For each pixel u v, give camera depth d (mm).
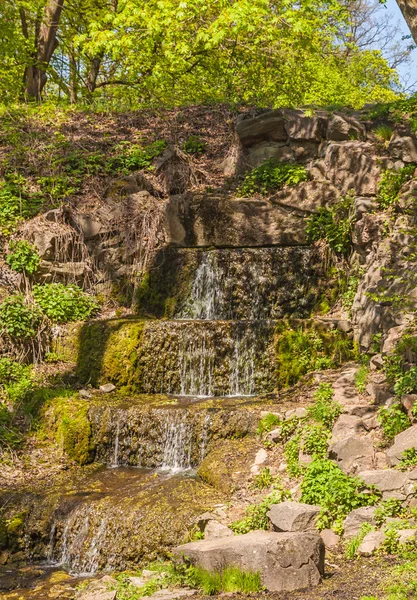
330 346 11891
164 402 11461
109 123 18500
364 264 12531
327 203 14203
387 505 7582
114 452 10953
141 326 12773
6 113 18750
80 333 13227
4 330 12859
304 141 15547
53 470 10555
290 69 19047
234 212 14656
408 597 5781
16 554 9164
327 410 9586
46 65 20672
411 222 11883
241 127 16172
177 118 18297
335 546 7422
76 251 14781
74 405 11500
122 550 8461
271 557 6582
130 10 14742
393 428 8805
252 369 11992
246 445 9875
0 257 14250
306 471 8617
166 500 8914
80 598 7180
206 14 14805
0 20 19750
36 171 16391
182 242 14859
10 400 11945
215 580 6750
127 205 15172
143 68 20109
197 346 12305
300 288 13445
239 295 13750
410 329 10125
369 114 15773
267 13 13867
